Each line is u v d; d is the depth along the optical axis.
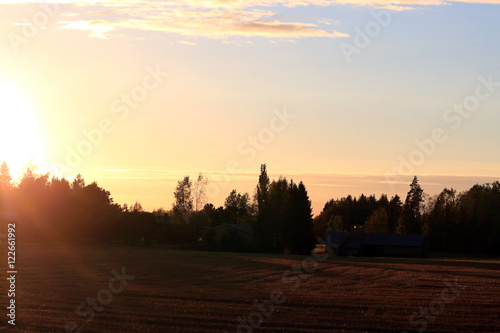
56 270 55.84
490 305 34.69
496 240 113.50
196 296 37.59
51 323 27.25
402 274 57.50
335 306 33.56
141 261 67.50
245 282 48.38
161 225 106.06
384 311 31.97
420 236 109.75
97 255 74.31
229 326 27.19
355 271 60.59
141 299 35.78
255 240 98.00
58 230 99.44
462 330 27.19
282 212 97.44
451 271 61.97
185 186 100.19
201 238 106.94
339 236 110.44
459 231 116.38
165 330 25.98
